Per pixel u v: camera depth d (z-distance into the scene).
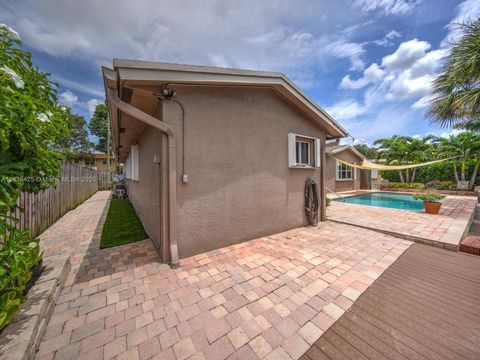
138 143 7.45
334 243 4.74
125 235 5.48
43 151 2.36
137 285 3.03
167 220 3.73
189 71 3.48
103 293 2.84
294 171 5.88
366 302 2.68
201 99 4.02
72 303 2.62
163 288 2.96
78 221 7.14
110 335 2.13
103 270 3.47
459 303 2.65
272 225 5.32
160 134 3.88
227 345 2.04
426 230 5.43
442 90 7.21
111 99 3.20
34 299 2.26
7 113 1.67
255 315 2.43
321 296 2.79
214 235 4.26
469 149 14.34
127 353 1.94
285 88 4.93
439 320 2.35
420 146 17.34
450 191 14.30
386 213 7.95
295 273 3.38
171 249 3.63
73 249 4.45
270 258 3.91
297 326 2.27
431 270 3.50
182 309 2.52
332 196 13.47
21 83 1.83
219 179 4.29
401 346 2.02
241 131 4.61
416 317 2.40
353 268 3.56
